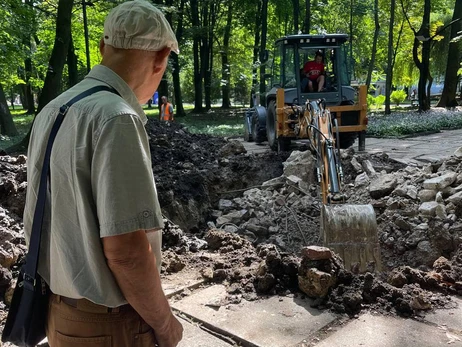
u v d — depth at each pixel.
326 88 10.47
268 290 3.05
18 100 57.91
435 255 5.10
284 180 7.54
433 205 5.62
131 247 1.26
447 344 2.42
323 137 5.79
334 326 2.62
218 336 2.58
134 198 1.26
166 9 11.27
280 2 23.31
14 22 11.22
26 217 1.53
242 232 6.43
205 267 3.49
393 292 2.86
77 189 1.30
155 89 1.56
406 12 23.67
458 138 12.56
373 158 8.23
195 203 6.97
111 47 1.44
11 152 9.34
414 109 25.98
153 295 1.35
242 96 39.19
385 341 2.45
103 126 1.26
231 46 28.70
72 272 1.36
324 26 25.28
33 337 1.54
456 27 23.42
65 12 9.98
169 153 8.35
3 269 2.99
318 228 6.46
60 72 10.17
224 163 8.09
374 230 5.07
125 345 1.42
